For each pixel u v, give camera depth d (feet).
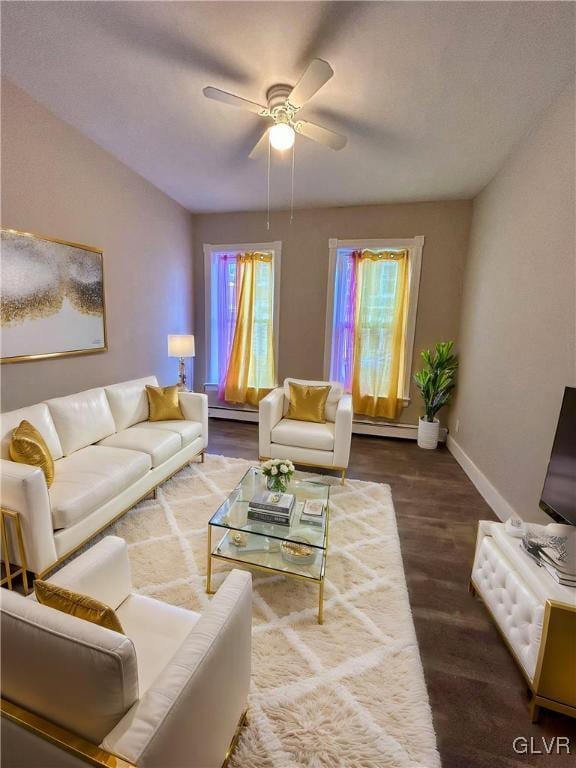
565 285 6.76
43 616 2.56
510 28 5.90
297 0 5.58
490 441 9.94
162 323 14.37
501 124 8.50
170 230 14.48
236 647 3.53
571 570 4.54
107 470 7.50
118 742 2.30
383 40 6.26
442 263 13.87
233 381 16.55
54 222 9.21
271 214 15.40
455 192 12.69
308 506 6.77
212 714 3.10
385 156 10.33
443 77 7.10
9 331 8.23
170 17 6.00
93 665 2.34
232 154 10.70
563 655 4.07
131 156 11.03
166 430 10.16
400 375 14.96
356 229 14.55
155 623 3.97
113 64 7.18
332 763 3.78
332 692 4.51
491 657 5.12
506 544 5.46
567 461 5.10
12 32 6.40
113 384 11.41
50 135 8.89
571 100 6.81
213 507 8.78
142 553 7.02
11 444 6.49
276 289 15.76
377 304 14.67
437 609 5.98
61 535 6.19
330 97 7.82
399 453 13.32
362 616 5.71
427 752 3.90
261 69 7.07
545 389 7.28
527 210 8.50
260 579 6.51
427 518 8.80
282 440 10.77
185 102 8.34
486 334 10.78
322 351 15.72
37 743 2.53
